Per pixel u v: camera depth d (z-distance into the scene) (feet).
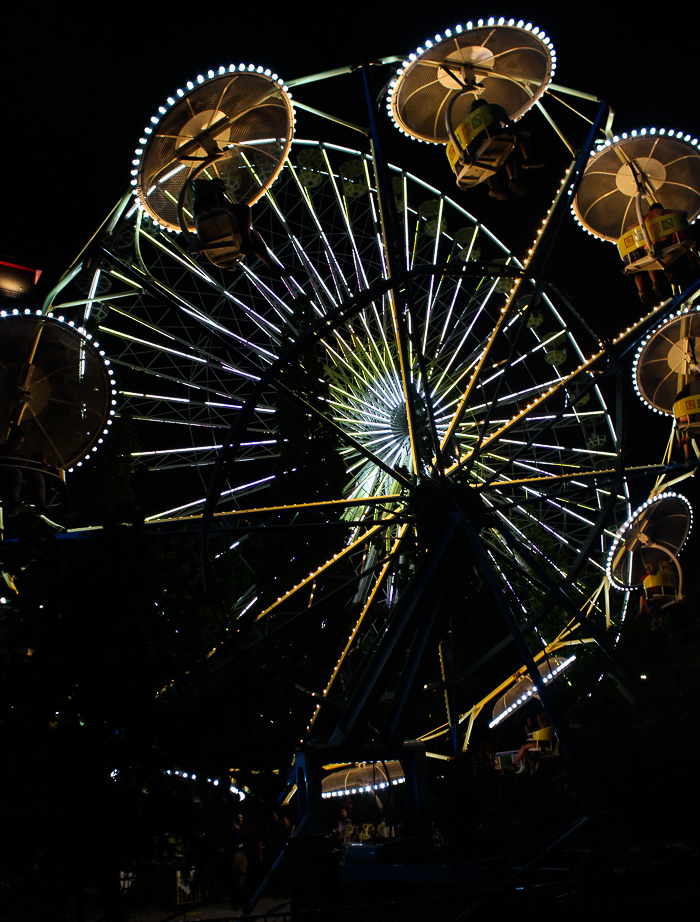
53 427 55.93
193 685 25.62
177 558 27.04
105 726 23.76
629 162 64.75
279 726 25.79
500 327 62.64
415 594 54.39
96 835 22.59
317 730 57.26
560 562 106.32
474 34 56.54
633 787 34.50
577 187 57.98
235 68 54.49
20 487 50.55
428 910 41.98
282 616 73.92
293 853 43.01
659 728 35.86
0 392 53.31
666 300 63.98
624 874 32.91
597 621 98.84
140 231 79.05
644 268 63.52
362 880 51.49
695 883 32.65
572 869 39.63
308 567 75.72
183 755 23.81
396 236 56.90
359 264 90.48
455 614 61.62
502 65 59.11
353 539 80.02
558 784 43.37
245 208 53.88
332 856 43.34
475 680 88.33
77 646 24.11
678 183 65.82
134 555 25.57
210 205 52.85
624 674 49.16
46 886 23.43
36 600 25.03
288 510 54.08
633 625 95.76
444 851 46.62
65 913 24.85
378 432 84.07
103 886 22.72
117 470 78.07
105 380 57.88
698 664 79.82
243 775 25.04
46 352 55.57
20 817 22.58
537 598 88.74
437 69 58.85
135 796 23.65
